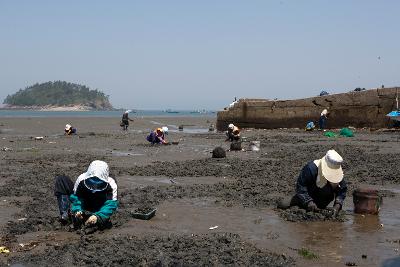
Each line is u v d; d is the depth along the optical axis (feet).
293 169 51.80
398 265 20.59
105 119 253.85
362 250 22.75
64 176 28.12
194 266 20.39
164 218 29.58
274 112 139.33
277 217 29.89
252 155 67.87
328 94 133.39
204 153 72.18
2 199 35.60
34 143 90.99
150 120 254.68
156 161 61.21
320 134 112.37
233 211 31.65
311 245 23.67
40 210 31.37
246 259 21.38
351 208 32.94
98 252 22.25
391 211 31.78
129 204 33.76
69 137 109.81
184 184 42.98
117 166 55.83
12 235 25.31
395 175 46.83
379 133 114.73
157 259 21.03
